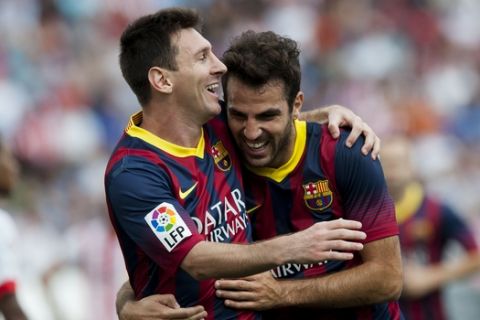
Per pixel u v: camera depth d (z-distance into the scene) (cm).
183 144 1769
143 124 1791
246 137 1756
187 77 1742
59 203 4756
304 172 1825
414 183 2847
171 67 1742
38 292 3700
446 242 2831
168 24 1755
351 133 1820
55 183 5222
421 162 5647
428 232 2808
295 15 6750
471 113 6209
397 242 1817
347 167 1802
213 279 1752
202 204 1755
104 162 5431
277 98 1734
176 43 1744
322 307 1819
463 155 5712
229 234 1783
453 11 7112
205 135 1816
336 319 1862
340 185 1816
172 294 1755
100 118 5722
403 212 2803
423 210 2808
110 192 1731
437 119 6056
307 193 1830
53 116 5569
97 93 5891
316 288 1792
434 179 5369
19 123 5503
